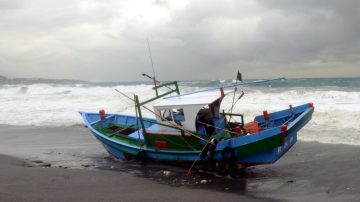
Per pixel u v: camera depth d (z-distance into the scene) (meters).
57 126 19.28
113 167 11.48
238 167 10.03
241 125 11.25
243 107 20.81
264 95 24.67
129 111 22.70
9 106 27.80
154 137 11.27
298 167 10.64
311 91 25.20
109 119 14.36
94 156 13.02
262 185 9.26
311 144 13.14
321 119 16.72
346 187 8.69
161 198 8.23
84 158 12.74
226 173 10.13
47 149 14.20
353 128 15.01
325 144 13.01
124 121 14.15
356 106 18.86
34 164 11.80
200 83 39.06
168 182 9.71
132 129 13.13
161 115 11.28
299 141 13.65
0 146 14.98
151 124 13.20
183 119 10.88
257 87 31.48
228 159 9.90
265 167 10.91
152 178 10.11
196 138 10.50
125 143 12.15
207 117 11.03
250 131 10.63
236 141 9.73
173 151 10.89
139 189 8.98
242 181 9.70
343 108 18.41
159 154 11.26
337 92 23.91
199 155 10.32
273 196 8.38
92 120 14.61
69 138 16.17
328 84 36.78
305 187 8.90
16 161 12.19
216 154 10.10
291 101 22.19
